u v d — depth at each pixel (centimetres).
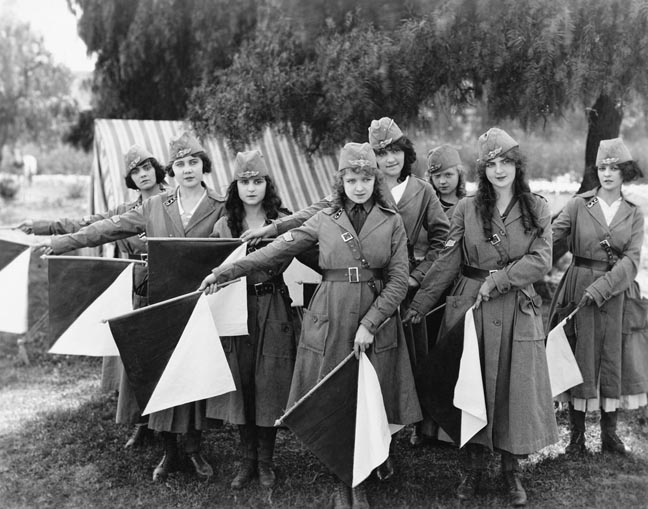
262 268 398
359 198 388
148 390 403
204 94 774
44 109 1973
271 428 432
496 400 398
